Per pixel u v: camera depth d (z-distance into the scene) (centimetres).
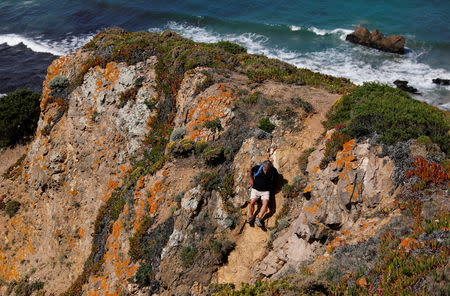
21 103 3338
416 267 766
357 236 977
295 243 1122
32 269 2178
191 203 1357
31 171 2497
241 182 1348
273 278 1090
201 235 1305
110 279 1489
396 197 988
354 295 812
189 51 2017
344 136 1157
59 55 4781
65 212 2172
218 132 1523
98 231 1862
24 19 5728
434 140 1104
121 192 1864
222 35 4888
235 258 1234
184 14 5466
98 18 5666
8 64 4612
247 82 1717
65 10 5928
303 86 1817
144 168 1789
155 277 1320
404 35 4647
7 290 2169
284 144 1382
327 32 4709
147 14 5600
